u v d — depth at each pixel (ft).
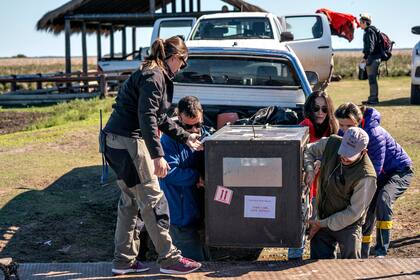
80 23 94.63
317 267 17.13
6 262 16.01
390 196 19.88
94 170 34.04
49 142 42.50
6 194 28.94
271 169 16.26
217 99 25.96
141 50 83.15
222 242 16.80
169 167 17.06
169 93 16.22
